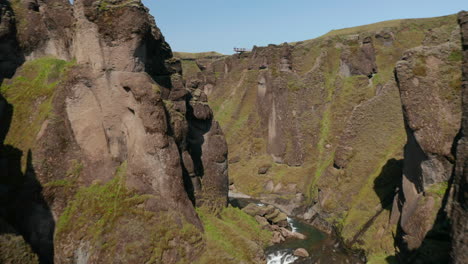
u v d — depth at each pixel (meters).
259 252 35.81
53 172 31.16
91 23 33.12
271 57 94.81
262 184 77.25
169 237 31.42
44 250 29.69
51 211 30.25
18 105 33.72
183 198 34.50
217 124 51.22
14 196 29.55
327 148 75.50
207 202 45.22
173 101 42.06
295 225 57.19
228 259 32.22
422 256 29.06
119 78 33.78
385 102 64.25
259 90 96.19
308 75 88.31
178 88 43.00
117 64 33.81
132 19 33.50
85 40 33.28
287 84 88.50
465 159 22.52
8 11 35.81
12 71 35.66
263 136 90.62
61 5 39.69
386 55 83.19
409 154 36.12
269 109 90.00
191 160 43.53
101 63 33.41
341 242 46.75
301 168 76.50
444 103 31.28
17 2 38.00
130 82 33.44
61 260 28.95
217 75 135.62
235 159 90.56
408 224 32.84
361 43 86.75
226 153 50.88
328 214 55.81
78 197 31.31
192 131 47.88
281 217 54.44
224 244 34.66
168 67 43.44
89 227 29.89
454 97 30.84
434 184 31.55
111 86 33.81
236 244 36.31
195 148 47.72
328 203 57.22
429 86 32.25
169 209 33.03
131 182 32.94
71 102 33.09
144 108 33.19
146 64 37.47
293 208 65.94
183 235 32.34
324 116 82.31
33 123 32.94
